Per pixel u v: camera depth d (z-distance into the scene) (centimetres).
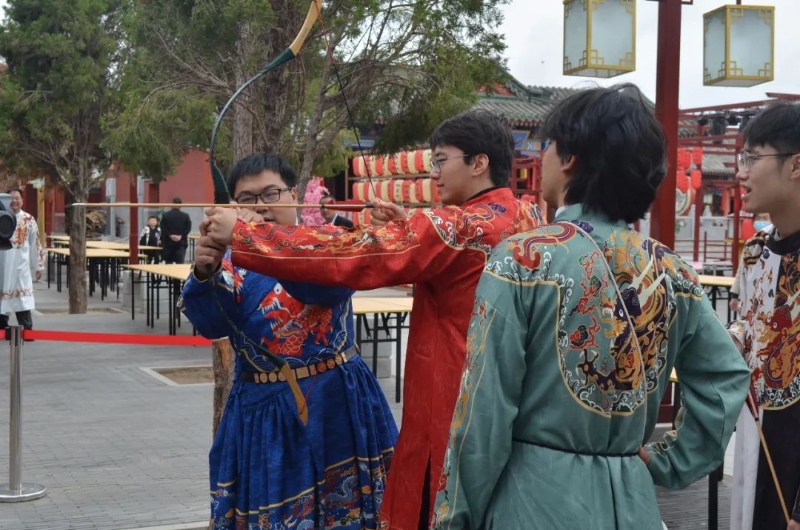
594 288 183
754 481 295
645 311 188
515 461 184
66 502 487
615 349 183
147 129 588
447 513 182
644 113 191
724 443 200
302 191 500
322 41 493
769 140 280
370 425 286
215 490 281
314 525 275
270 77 491
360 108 523
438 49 494
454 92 499
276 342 273
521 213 259
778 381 287
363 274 229
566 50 633
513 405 181
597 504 180
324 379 277
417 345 257
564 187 197
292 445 271
